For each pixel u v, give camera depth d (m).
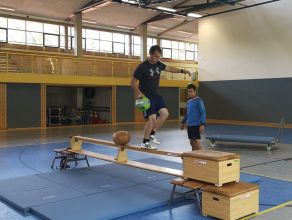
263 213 4.79
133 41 27.50
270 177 6.96
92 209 4.78
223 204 4.47
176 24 26.16
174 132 15.94
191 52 31.16
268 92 19.84
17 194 5.46
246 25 20.67
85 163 8.41
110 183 6.12
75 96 23.27
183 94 25.03
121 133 6.58
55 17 22.94
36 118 18.09
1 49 20.03
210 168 4.73
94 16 22.92
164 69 5.74
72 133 15.48
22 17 22.12
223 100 22.16
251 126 19.67
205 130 17.12
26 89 17.72
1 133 15.51
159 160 8.36
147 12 23.03
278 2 19.12
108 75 22.89
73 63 21.39
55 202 5.07
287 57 18.95
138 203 5.03
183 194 5.32
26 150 10.55
